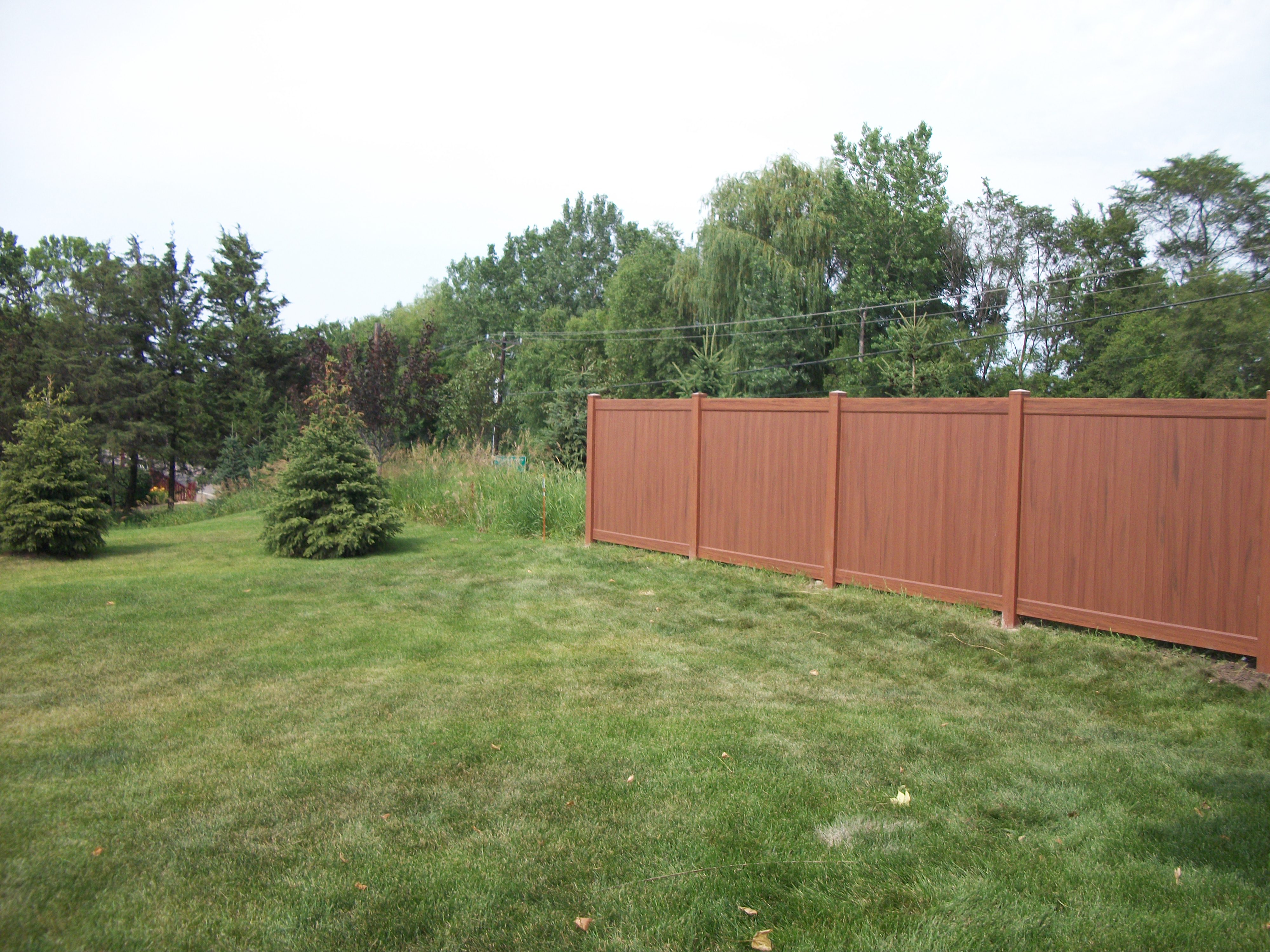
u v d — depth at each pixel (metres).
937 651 6.62
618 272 47.38
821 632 7.20
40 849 3.36
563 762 4.33
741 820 3.66
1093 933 2.80
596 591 8.87
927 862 3.31
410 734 4.73
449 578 9.59
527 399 43.25
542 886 3.10
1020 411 7.12
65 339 35.31
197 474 39.09
